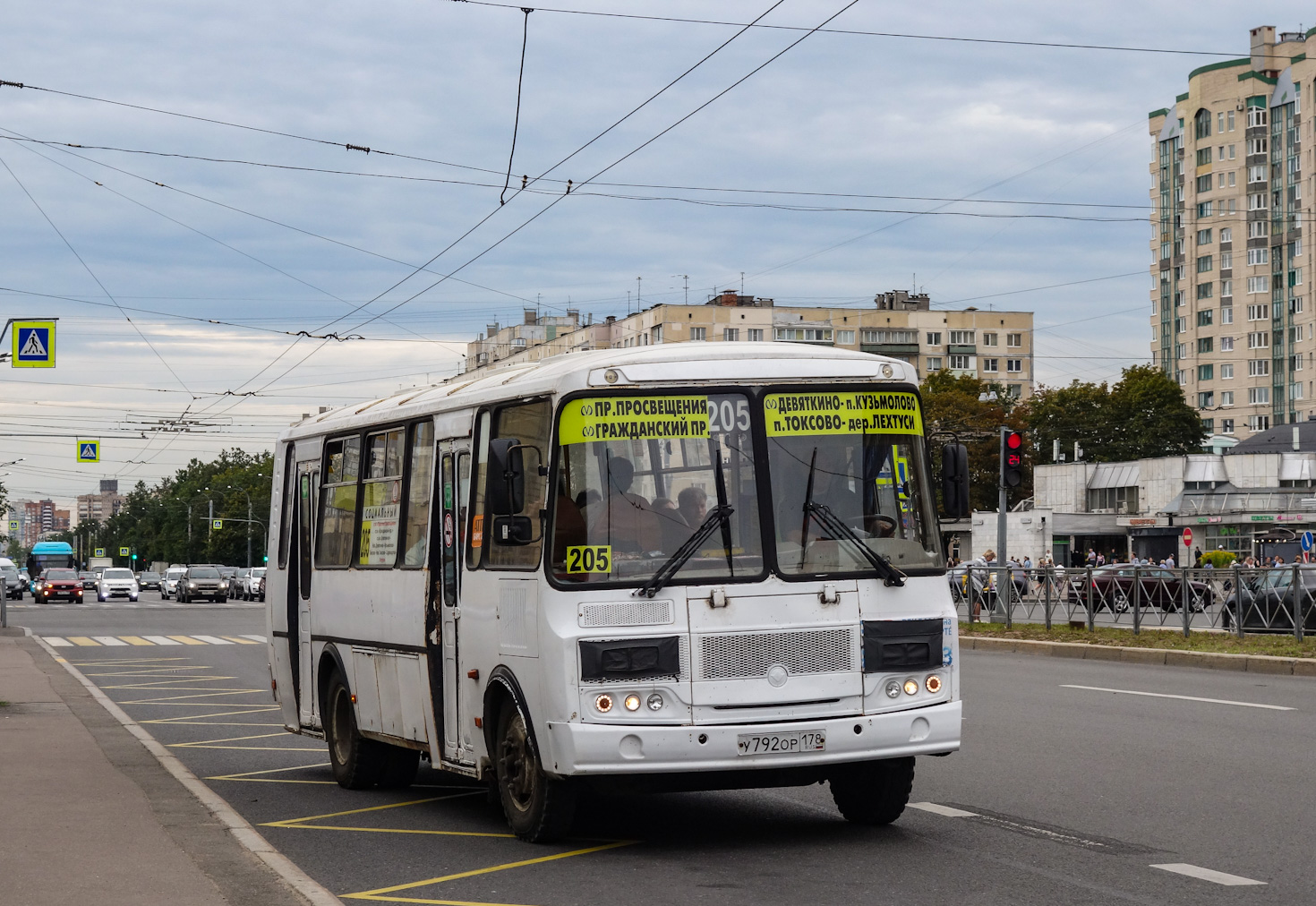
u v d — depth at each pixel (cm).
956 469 880
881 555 862
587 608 821
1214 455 7862
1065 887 729
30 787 1120
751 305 12012
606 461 841
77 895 715
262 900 708
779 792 1084
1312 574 2348
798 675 830
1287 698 1666
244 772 1315
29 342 2798
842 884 750
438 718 1002
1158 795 1008
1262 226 11962
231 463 16650
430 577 1009
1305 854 802
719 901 718
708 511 840
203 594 6981
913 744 847
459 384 1054
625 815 993
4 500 10581
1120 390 9394
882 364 886
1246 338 12050
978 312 12800
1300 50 12050
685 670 818
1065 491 8519
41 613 5534
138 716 1847
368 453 1161
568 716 815
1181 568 2598
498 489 827
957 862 798
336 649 1202
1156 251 13125
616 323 12694
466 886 771
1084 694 1755
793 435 859
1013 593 3064
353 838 944
